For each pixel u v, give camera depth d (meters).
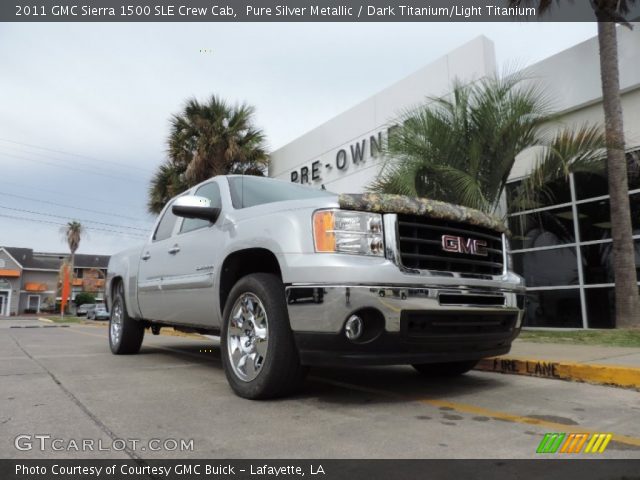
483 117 8.91
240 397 3.74
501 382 4.46
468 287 3.58
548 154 8.93
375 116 14.59
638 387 4.08
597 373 4.36
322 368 5.26
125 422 3.04
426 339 3.34
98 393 3.91
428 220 3.63
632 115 10.07
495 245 4.12
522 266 11.69
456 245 3.70
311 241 3.40
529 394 3.92
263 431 2.84
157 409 3.37
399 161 9.16
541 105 9.39
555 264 11.15
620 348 5.88
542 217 11.41
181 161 17.97
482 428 2.92
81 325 21.45
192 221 5.12
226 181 4.81
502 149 8.98
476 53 11.90
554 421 3.09
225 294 4.31
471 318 3.59
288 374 3.53
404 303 3.24
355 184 15.08
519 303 4.05
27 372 5.02
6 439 2.69
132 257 6.36
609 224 10.35
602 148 8.81
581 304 10.66
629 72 9.93
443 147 9.02
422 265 3.49
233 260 4.22
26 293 56.81
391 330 3.21
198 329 5.18
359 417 3.16
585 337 7.38
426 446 2.58
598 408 3.44
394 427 2.93
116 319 6.83
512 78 9.49
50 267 58.97
